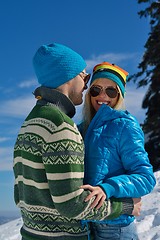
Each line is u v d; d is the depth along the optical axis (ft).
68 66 8.22
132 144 8.41
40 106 8.18
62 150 7.55
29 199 8.09
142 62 64.85
